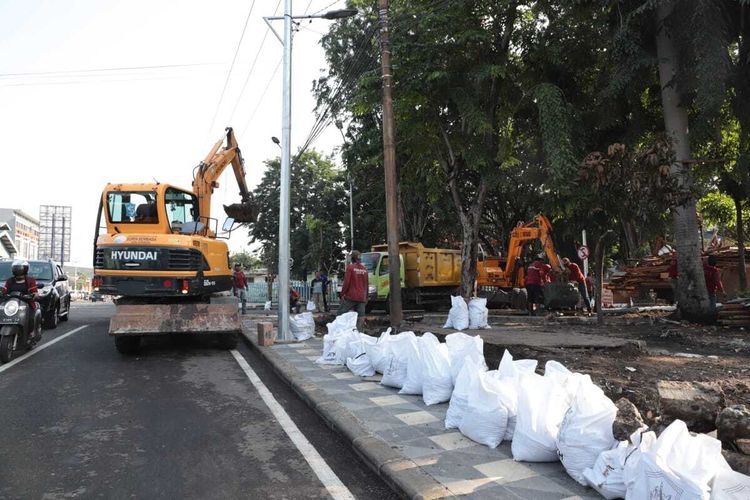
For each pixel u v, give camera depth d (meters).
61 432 5.34
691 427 4.10
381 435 4.86
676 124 12.11
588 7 13.35
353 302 11.61
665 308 16.48
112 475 4.26
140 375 8.12
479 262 21.98
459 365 5.84
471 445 4.56
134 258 9.72
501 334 8.75
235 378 7.99
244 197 14.23
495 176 15.48
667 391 4.23
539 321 12.90
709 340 8.86
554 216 18.17
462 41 13.95
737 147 15.40
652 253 22.19
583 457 3.70
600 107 14.16
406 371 6.59
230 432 5.38
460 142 16.27
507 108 16.16
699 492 2.70
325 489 4.00
